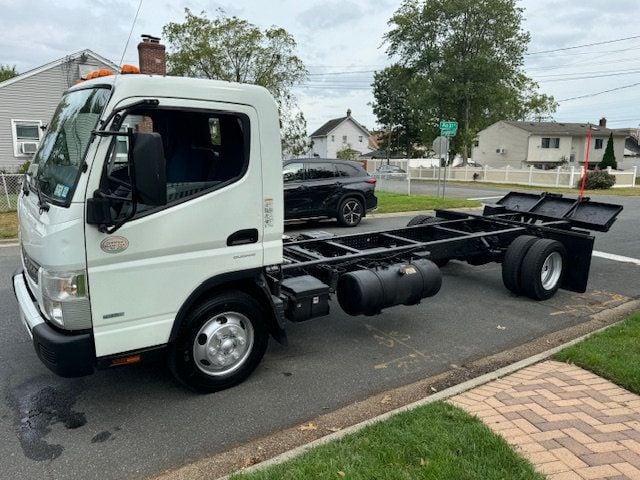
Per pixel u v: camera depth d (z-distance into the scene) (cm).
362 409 390
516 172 3597
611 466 294
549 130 5238
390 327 572
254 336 425
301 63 3044
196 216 369
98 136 321
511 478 278
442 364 475
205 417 379
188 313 388
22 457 329
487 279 782
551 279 671
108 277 340
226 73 2880
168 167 365
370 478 278
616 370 414
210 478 306
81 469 317
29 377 441
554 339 536
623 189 3033
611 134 4678
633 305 654
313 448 313
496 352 504
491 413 357
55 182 348
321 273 516
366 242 671
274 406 395
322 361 479
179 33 2805
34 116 2397
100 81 360
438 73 4447
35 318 353
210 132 378
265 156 398
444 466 287
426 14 4472
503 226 762
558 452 307
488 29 4397
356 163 1351
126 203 339
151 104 332
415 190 2808
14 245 1028
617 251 998
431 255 622
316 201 1266
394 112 6869
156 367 463
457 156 6028
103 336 345
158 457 330
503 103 4600
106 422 371
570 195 2527
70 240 323
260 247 407
